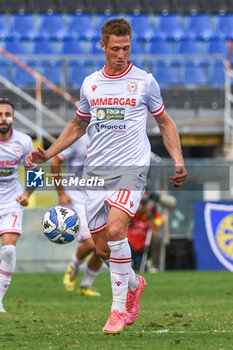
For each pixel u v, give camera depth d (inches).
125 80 681.6
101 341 611.5
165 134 698.2
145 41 3070.9
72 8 3147.1
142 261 1913.1
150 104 693.9
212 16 3181.6
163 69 2770.7
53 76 2689.5
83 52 3009.4
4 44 2997.0
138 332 689.0
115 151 677.9
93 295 1283.2
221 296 1255.5
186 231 2006.6
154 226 1902.1
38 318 864.3
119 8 3166.8
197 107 2699.3
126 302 701.9
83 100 703.7
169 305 1067.3
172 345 581.0
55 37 3036.4
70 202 1214.3
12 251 949.8
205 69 2775.6
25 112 2544.3
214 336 652.1
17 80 2625.5
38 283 1587.1
